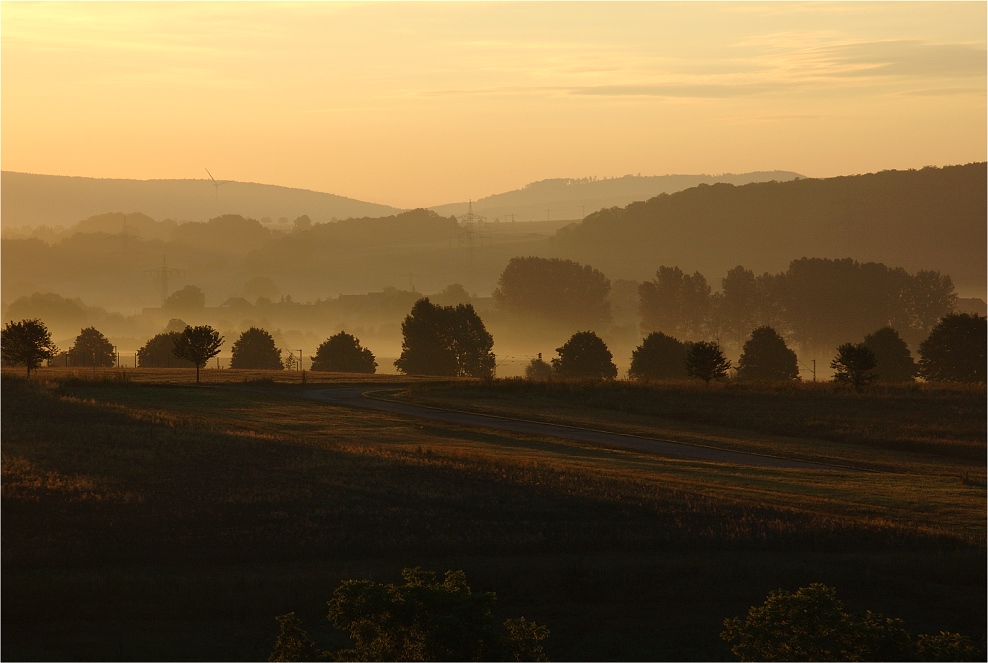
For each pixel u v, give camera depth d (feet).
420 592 221.05
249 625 272.92
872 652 222.07
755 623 229.25
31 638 255.50
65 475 428.97
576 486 452.76
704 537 369.71
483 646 218.38
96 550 331.57
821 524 390.63
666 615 293.64
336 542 351.87
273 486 431.43
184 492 412.98
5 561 315.58
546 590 309.42
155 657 247.70
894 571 332.19
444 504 412.36
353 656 221.05
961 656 224.53
